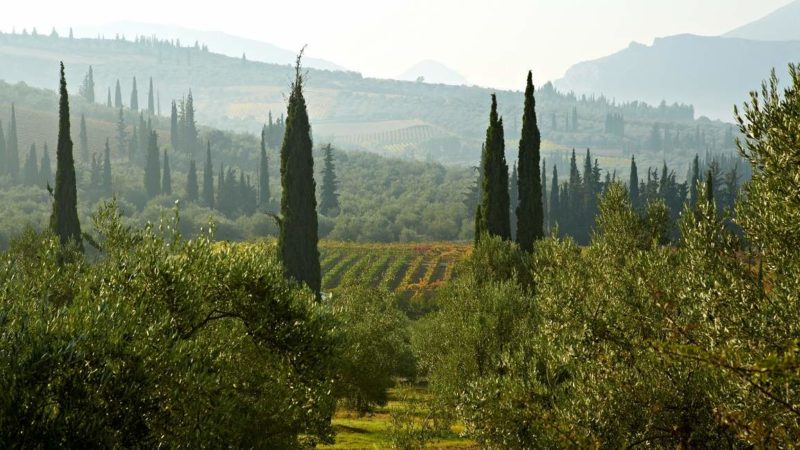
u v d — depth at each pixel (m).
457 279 36.16
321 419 20.64
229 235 177.38
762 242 14.17
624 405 15.68
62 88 53.34
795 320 13.03
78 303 15.60
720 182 148.88
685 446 14.88
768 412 12.76
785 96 13.57
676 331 14.73
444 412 29.50
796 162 13.18
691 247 14.86
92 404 13.59
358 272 142.62
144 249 18.61
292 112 48.25
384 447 33.00
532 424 18.02
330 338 20.73
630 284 17.34
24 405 12.70
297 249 47.78
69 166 53.00
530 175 52.78
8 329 13.86
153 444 14.70
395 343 50.75
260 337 19.77
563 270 19.83
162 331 16.30
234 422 17.55
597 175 182.88
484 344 30.34
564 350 17.59
